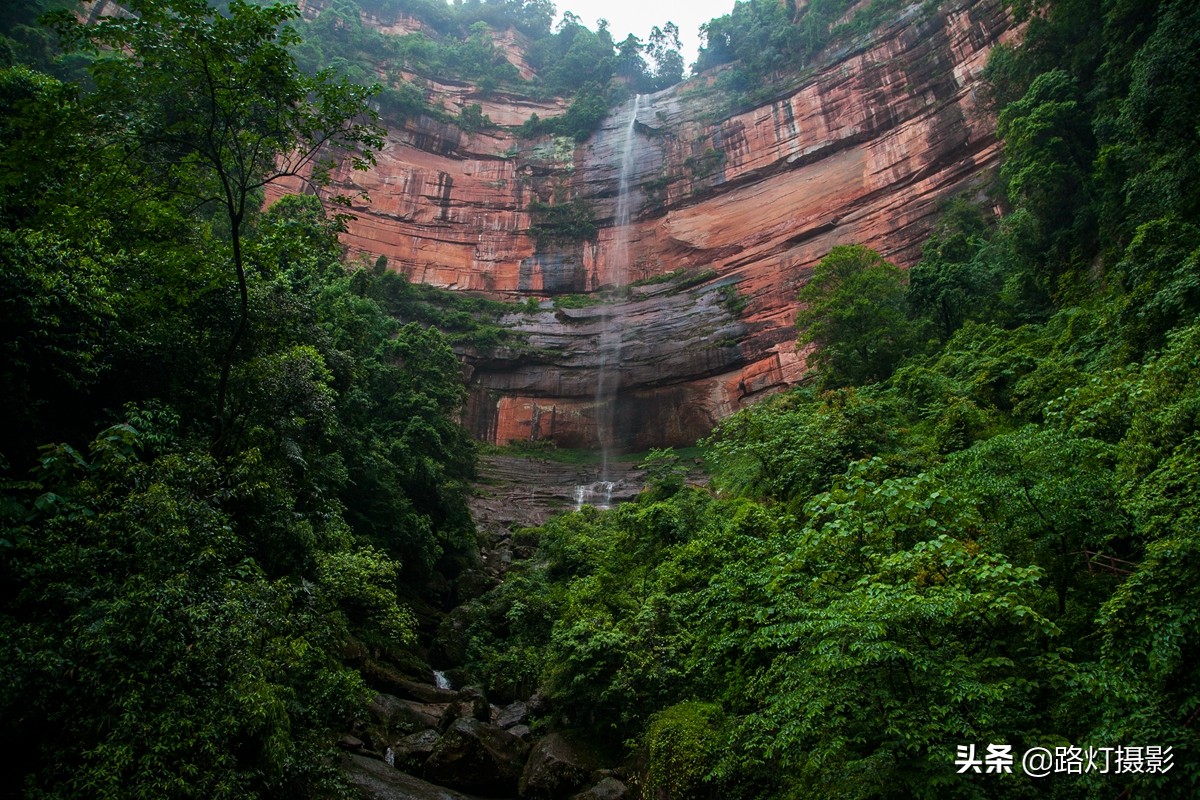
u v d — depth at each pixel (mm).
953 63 38875
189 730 6777
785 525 12109
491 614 19359
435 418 24609
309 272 19578
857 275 26000
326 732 9977
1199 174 16297
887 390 21516
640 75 61219
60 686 6590
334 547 14336
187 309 12328
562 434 41469
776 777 8312
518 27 66500
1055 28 27188
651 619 12086
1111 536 8227
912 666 6184
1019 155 25625
